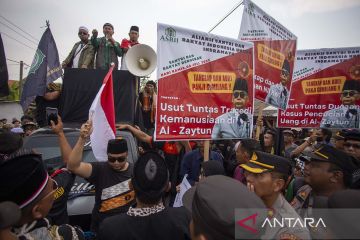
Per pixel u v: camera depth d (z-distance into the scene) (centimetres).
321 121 526
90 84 518
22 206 133
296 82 531
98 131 326
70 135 451
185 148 488
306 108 530
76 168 266
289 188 322
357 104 513
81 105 517
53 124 281
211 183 115
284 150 603
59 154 421
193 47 344
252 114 386
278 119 536
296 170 428
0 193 129
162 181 175
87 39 682
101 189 292
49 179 148
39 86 523
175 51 334
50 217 239
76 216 358
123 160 292
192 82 344
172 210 182
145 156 179
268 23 459
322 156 223
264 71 451
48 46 539
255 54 440
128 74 516
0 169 129
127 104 511
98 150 326
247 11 431
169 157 500
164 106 329
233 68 371
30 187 134
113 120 333
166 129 331
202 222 107
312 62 529
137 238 167
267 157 208
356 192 119
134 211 175
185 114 340
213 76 357
